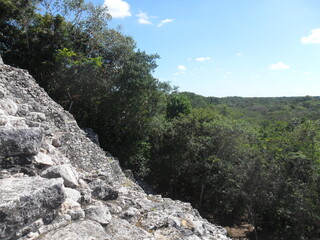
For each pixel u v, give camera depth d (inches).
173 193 897.5
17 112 254.8
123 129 735.7
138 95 695.7
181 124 839.1
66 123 348.2
